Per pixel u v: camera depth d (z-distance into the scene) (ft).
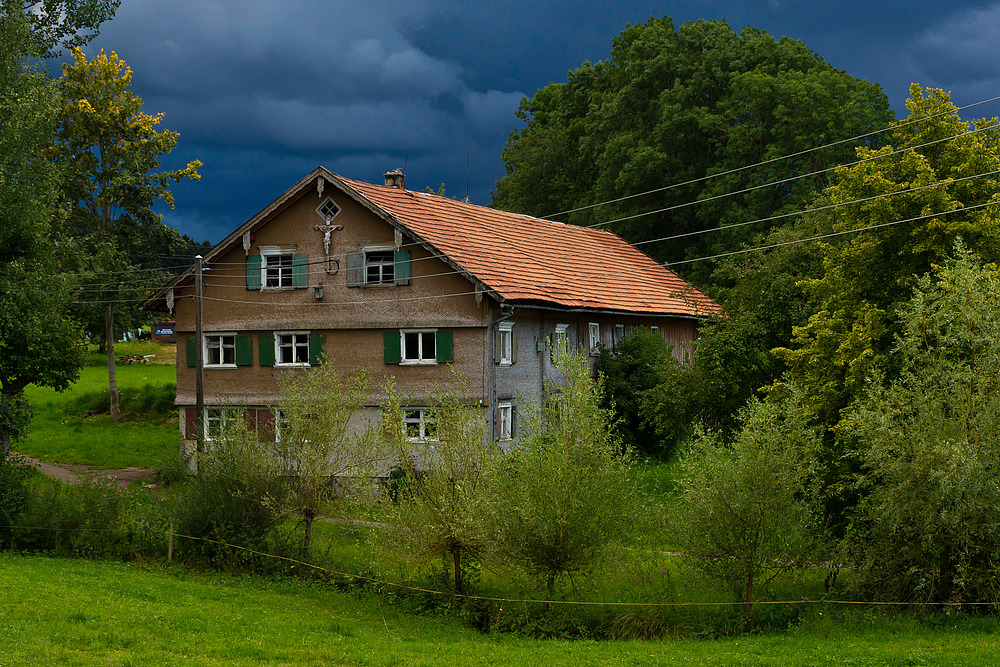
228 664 38.91
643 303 116.98
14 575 53.31
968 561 47.24
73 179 154.71
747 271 88.74
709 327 88.89
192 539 63.21
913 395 49.11
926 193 61.36
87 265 144.56
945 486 44.88
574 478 47.32
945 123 64.75
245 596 53.67
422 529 50.78
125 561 64.54
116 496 72.59
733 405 87.30
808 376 66.74
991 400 46.75
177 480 97.91
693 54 170.50
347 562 61.46
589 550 47.39
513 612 48.96
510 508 47.80
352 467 61.16
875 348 61.77
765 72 153.89
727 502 47.03
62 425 146.41
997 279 50.83
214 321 109.19
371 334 99.60
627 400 109.50
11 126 78.69
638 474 50.83
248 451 62.95
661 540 50.06
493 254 103.86
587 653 42.60
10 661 36.11
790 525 47.21
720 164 151.94
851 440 57.31
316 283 103.30
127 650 39.99
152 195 160.76
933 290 51.13
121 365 235.20
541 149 192.65
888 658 39.63
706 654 41.75
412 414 96.99
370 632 47.11
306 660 40.73
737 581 48.06
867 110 141.59
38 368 97.60
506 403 95.40
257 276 106.52
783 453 47.83
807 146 141.90
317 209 103.35
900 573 48.78
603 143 172.24
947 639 43.37
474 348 93.66
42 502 68.49
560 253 119.75
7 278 79.82
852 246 66.44
